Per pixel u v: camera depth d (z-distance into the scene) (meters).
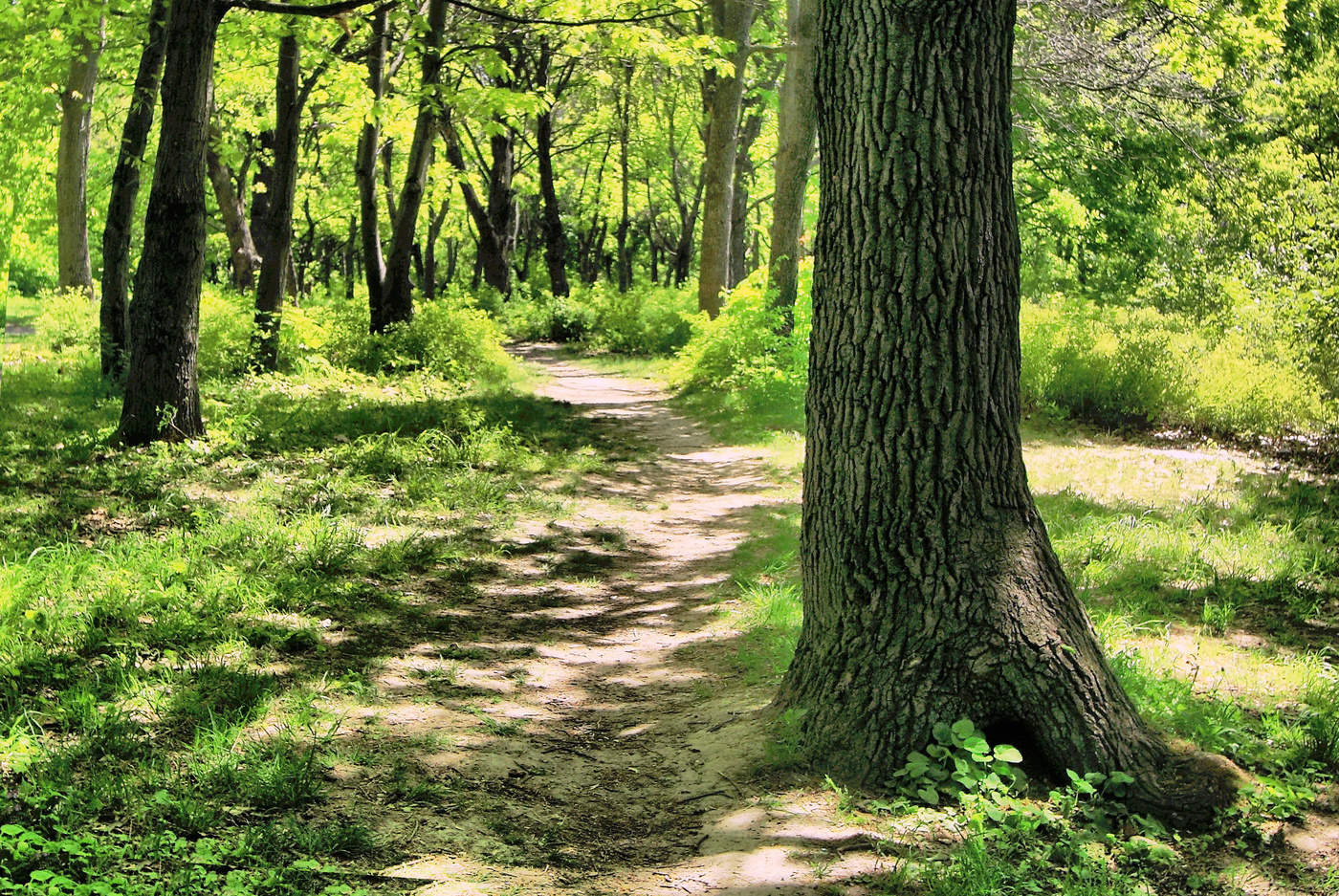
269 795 3.96
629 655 6.48
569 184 55.78
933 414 4.38
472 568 8.01
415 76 22.36
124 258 14.31
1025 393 15.19
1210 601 6.95
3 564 6.43
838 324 4.53
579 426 15.11
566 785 4.48
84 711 4.50
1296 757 4.53
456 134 29.58
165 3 13.59
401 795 4.15
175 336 10.61
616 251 64.75
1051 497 9.62
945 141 4.28
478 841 3.86
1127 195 21.58
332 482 9.84
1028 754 4.35
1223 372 14.23
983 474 4.41
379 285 20.03
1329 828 4.04
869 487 4.46
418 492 9.93
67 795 3.73
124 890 3.11
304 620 6.29
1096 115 21.31
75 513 8.00
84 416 11.66
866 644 4.47
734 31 21.92
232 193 24.14
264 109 25.91
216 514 8.24
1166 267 22.08
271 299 16.33
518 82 28.05
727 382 18.12
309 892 3.32
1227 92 21.03
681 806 4.29
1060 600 4.44
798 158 17.95
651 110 38.09
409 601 7.08
